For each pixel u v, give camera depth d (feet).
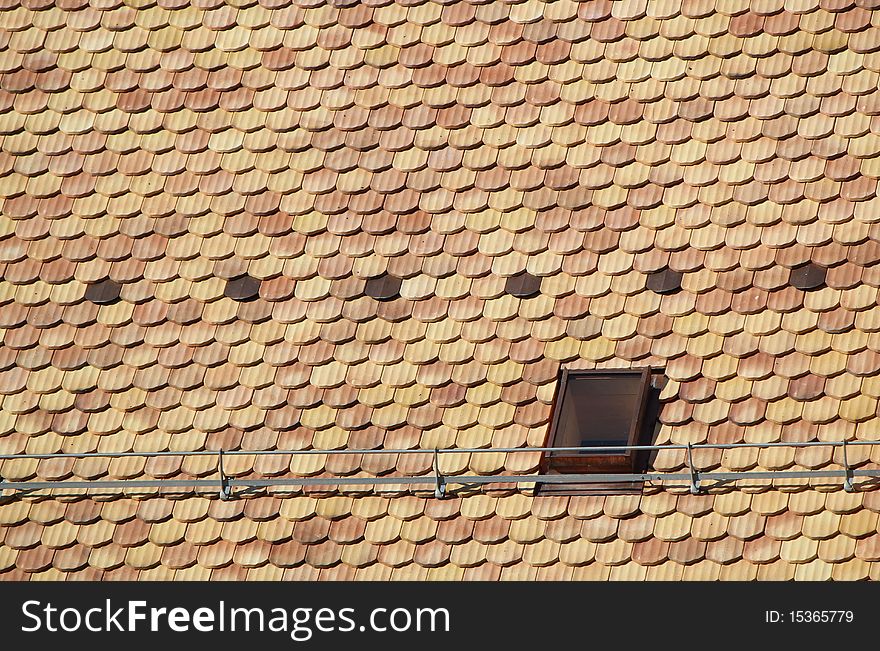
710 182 193.47
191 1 213.66
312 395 189.47
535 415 184.55
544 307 190.60
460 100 202.69
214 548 181.78
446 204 197.88
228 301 196.34
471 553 177.88
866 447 175.42
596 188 195.83
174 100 208.33
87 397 193.06
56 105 210.18
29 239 203.10
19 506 186.19
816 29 197.77
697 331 186.29
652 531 175.42
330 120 204.13
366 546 179.73
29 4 215.51
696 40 200.44
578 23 204.33
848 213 188.55
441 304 192.54
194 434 189.06
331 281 195.72
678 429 181.27
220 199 202.28
